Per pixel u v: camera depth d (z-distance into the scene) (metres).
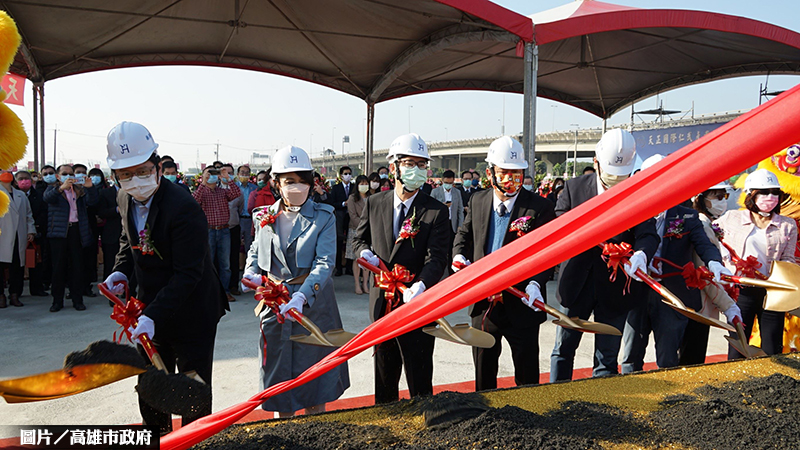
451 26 9.20
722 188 3.72
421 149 2.79
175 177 6.66
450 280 0.83
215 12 9.05
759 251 3.60
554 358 3.03
